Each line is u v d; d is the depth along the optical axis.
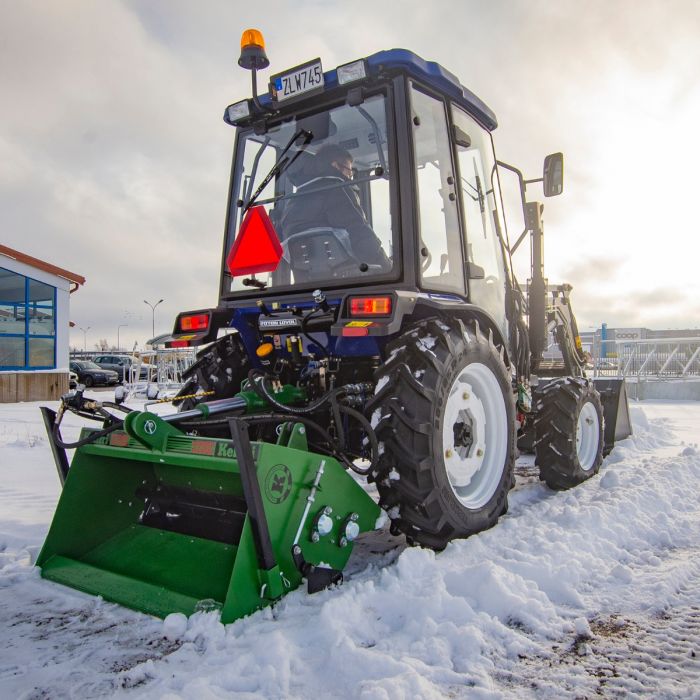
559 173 3.96
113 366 25.31
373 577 2.58
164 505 3.03
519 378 3.90
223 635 2.07
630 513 3.35
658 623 2.20
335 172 3.29
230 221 3.62
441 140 3.23
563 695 1.73
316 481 2.43
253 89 3.23
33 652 2.03
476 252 3.51
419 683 1.72
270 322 3.23
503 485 3.16
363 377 3.34
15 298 16.36
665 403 11.77
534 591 2.36
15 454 6.26
